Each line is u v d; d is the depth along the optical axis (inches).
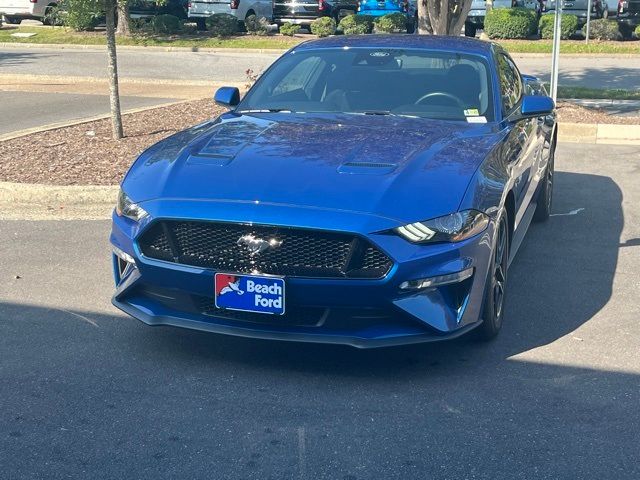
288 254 167.0
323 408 162.6
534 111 224.1
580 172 385.1
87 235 276.5
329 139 197.5
